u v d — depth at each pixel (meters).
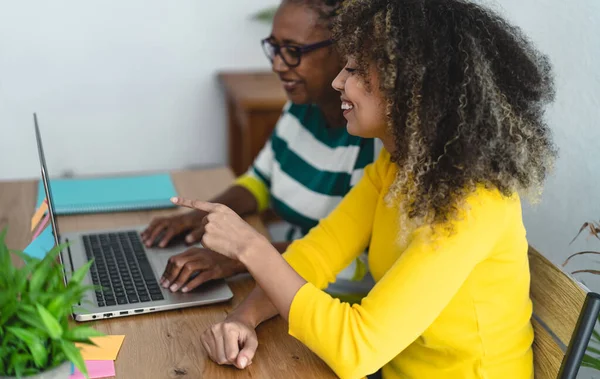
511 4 1.54
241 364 1.10
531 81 1.14
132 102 3.04
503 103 1.11
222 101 3.12
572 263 1.55
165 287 1.34
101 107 3.02
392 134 1.17
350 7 1.20
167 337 1.18
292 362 1.14
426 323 1.11
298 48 1.66
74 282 0.92
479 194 1.13
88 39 2.92
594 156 1.50
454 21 1.11
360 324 1.09
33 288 0.89
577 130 1.51
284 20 1.66
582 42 1.48
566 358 1.15
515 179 1.13
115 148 3.09
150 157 3.14
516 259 1.21
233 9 3.01
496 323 1.22
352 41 1.16
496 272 1.20
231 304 1.31
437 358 1.26
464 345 1.23
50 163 3.04
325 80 1.69
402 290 1.09
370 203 1.39
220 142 3.18
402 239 1.16
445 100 1.09
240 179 1.94
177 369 1.09
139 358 1.11
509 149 1.11
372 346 1.08
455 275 1.11
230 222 1.18
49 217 1.34
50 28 2.87
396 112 1.13
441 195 1.09
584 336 1.13
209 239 1.18
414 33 1.10
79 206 1.77
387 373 1.33
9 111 2.94
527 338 1.28
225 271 1.38
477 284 1.20
